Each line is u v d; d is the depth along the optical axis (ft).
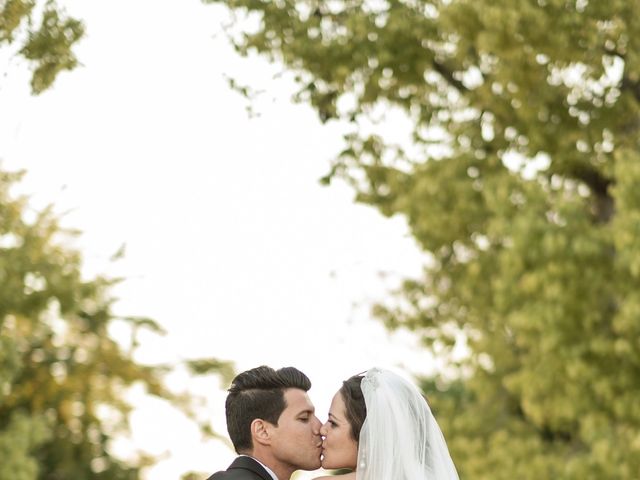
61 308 42.19
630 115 43.62
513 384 42.52
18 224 40.78
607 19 39.58
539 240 39.29
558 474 42.11
